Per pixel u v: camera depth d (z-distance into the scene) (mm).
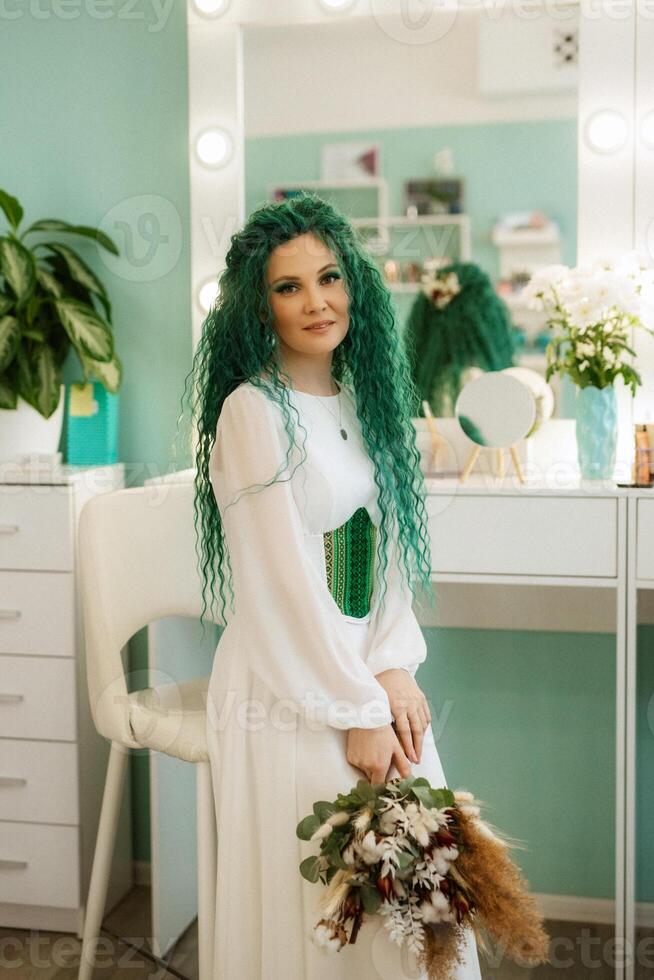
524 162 1989
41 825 1925
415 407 1594
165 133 2123
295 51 2047
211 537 1472
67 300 1992
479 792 2125
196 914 2051
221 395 1371
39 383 2004
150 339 2168
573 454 2014
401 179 2033
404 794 1188
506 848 1194
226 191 2084
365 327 1396
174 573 1686
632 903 1701
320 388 1392
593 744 2066
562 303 1877
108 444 2111
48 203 2189
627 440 1985
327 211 1342
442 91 2008
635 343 1965
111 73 2135
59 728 1904
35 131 2180
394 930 1104
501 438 1858
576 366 1876
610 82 1944
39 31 2158
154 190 2139
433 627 2107
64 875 1920
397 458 1423
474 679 2105
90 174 2164
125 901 2131
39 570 1896
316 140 2055
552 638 2066
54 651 1900
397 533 1426
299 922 1240
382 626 1386
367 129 2037
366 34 2023
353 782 1258
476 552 1749
